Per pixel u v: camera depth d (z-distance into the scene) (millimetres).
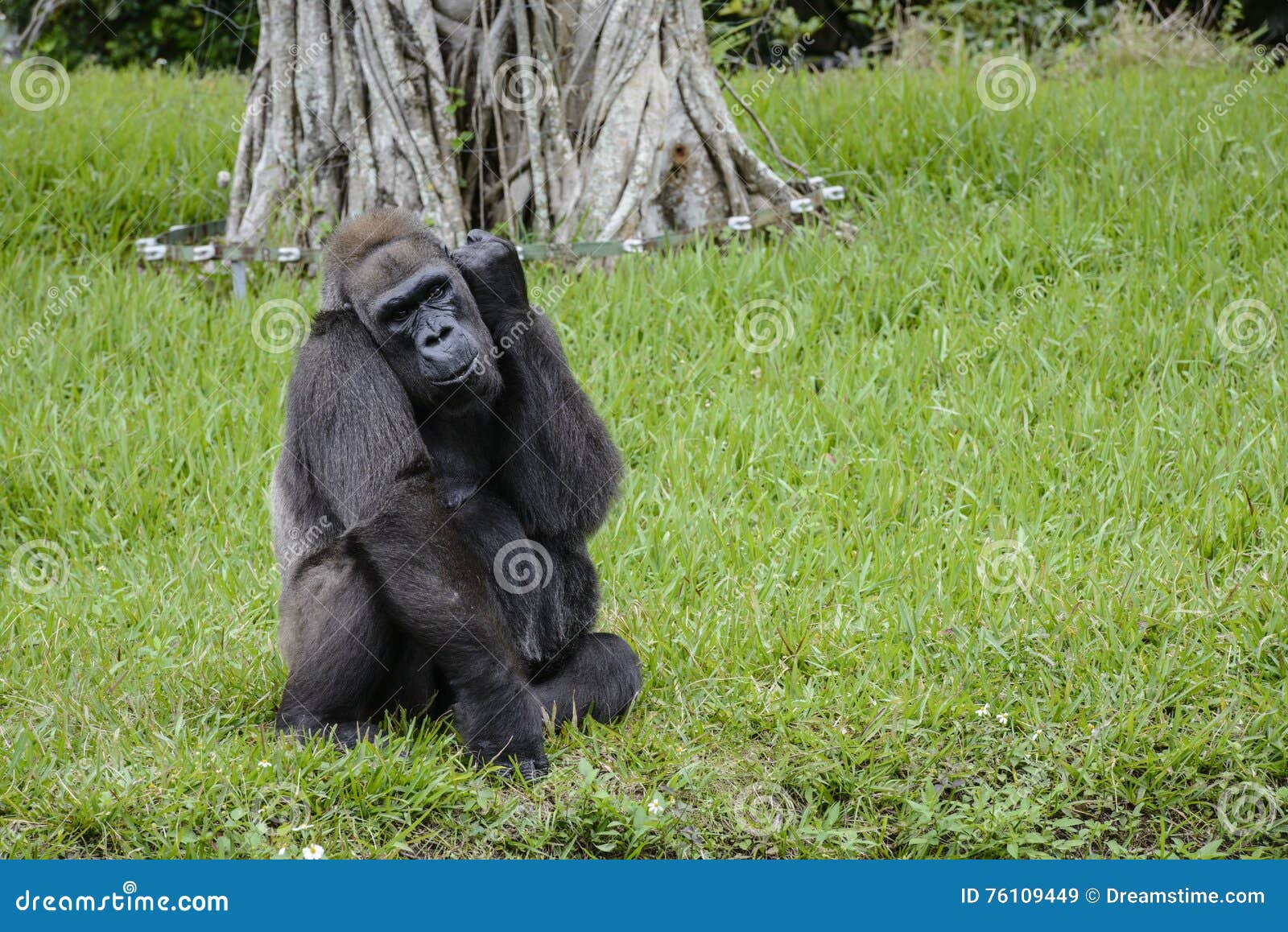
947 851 4633
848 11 16266
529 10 8977
